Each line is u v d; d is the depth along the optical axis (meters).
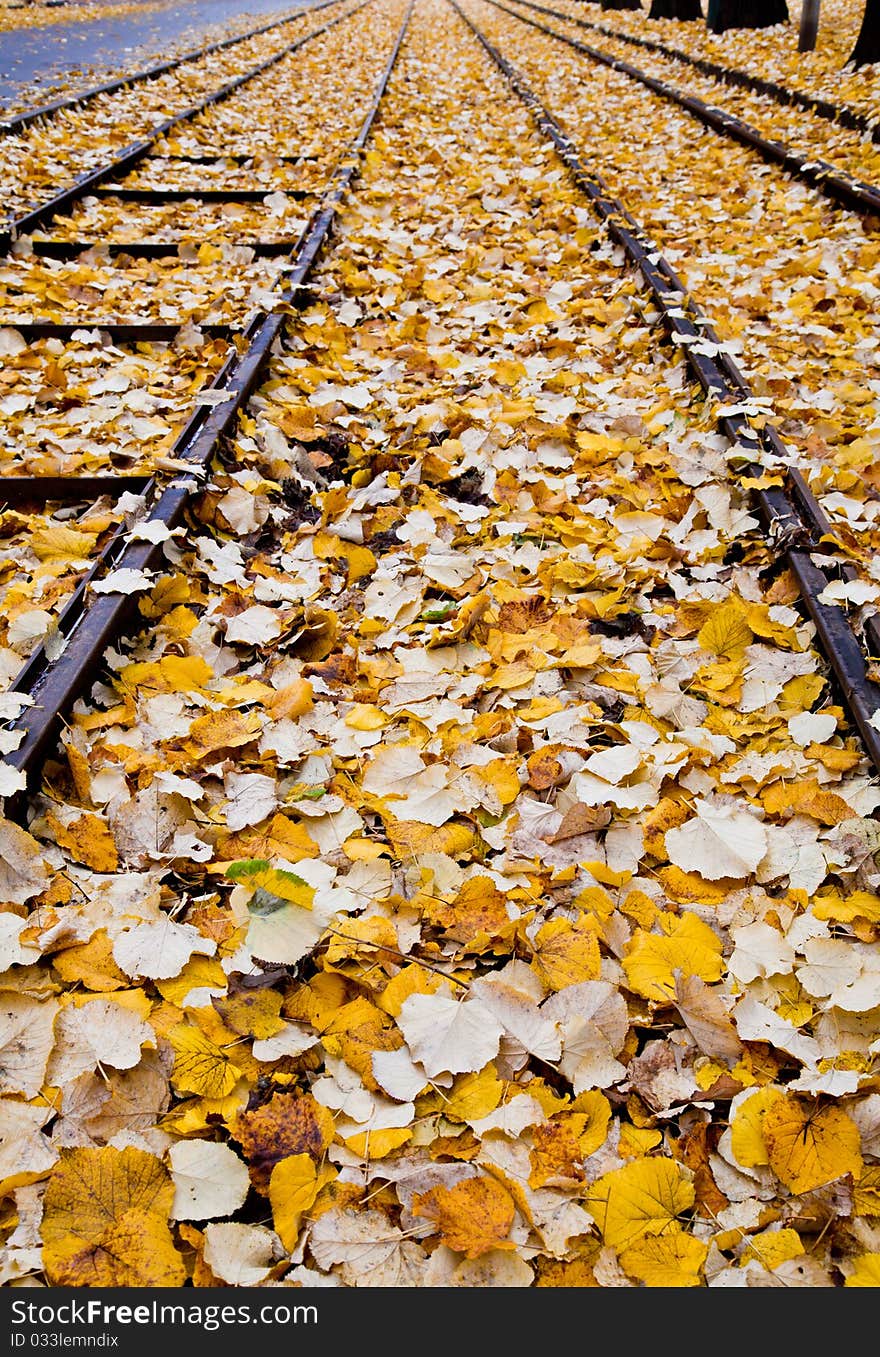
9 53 13.79
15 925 1.64
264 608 2.56
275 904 1.69
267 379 3.83
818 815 1.97
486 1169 1.36
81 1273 1.22
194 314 4.43
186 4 25.50
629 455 3.39
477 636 2.54
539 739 2.20
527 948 1.69
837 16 15.38
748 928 1.75
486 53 15.00
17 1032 1.50
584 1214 1.32
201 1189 1.33
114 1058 1.46
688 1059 1.56
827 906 1.77
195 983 1.64
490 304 4.80
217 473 3.10
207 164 7.49
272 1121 1.40
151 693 2.26
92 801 1.97
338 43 16.02
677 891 1.87
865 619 2.38
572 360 4.18
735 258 5.32
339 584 2.81
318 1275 1.27
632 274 5.11
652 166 7.58
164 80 10.53
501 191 6.89
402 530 3.00
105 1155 1.31
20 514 2.96
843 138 7.47
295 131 8.80
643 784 2.05
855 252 5.23
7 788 1.79
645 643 2.55
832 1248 1.33
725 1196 1.40
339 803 2.00
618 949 1.71
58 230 5.59
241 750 2.14
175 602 2.56
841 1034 1.59
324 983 1.64
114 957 1.63
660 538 2.92
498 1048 1.52
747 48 12.53
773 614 2.53
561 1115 1.46
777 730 2.24
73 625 2.33
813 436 3.39
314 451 3.47
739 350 4.07
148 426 3.39
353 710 2.26
